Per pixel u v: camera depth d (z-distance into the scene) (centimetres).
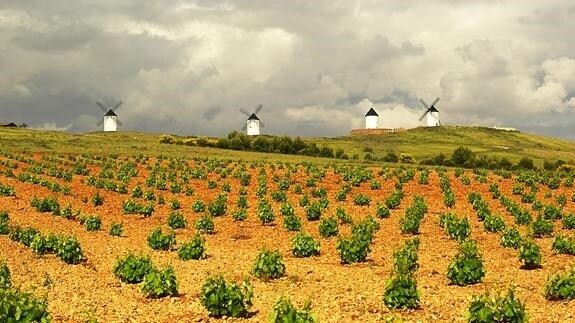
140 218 4212
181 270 2380
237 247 3050
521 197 5288
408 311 1694
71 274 2267
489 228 3475
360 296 1861
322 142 15950
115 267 2208
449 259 2605
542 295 1906
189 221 4100
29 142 10081
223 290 1659
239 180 6556
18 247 2770
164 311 1741
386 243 3095
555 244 2697
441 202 5000
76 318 1648
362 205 4850
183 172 6931
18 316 1384
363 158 10975
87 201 4881
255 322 1625
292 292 1955
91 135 12888
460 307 1741
